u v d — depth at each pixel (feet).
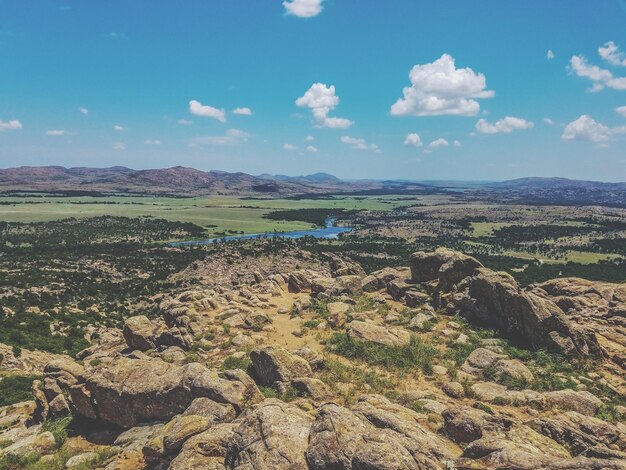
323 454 41.88
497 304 98.99
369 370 80.02
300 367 74.69
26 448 65.16
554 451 47.42
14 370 157.28
